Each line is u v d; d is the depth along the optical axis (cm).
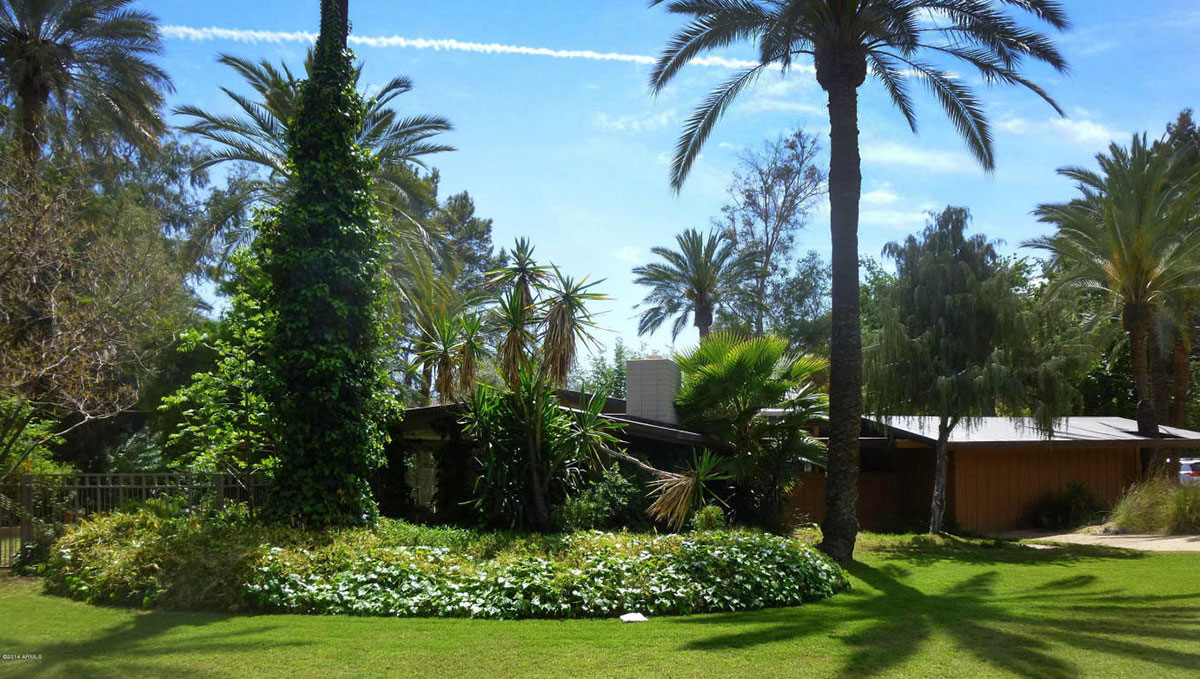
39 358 1239
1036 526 2217
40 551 1139
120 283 1373
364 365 1254
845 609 873
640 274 4203
